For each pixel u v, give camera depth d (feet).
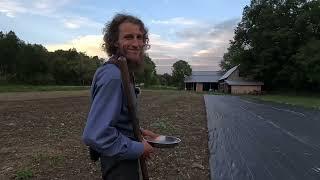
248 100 158.81
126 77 8.79
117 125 8.98
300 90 264.52
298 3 278.05
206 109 96.22
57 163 28.45
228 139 46.93
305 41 261.24
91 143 8.41
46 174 25.77
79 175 25.91
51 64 313.53
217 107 106.93
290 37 266.98
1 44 291.17
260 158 36.45
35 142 36.73
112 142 8.48
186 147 39.34
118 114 8.74
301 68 248.52
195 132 51.49
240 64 304.71
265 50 279.69
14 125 47.52
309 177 30.27
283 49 274.36
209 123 63.93
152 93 195.93
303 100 165.99
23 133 41.88
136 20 9.52
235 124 63.67
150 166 29.76
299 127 61.26
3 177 24.67
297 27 265.34
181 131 51.52
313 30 262.26
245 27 303.68
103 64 9.04
